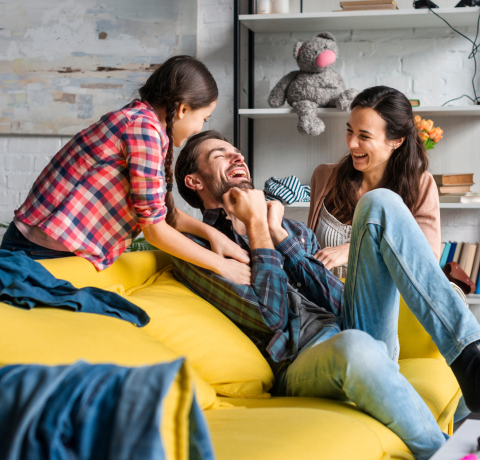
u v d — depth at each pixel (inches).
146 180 49.1
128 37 119.1
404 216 45.4
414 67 114.0
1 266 35.5
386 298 47.7
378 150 78.4
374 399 35.9
